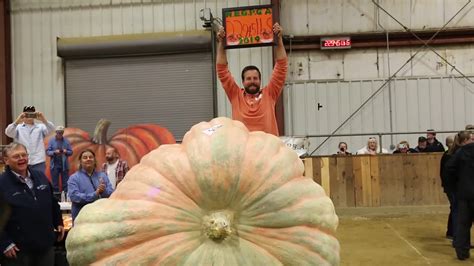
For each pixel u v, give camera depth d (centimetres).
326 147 1282
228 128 229
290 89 1298
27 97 1358
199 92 1322
